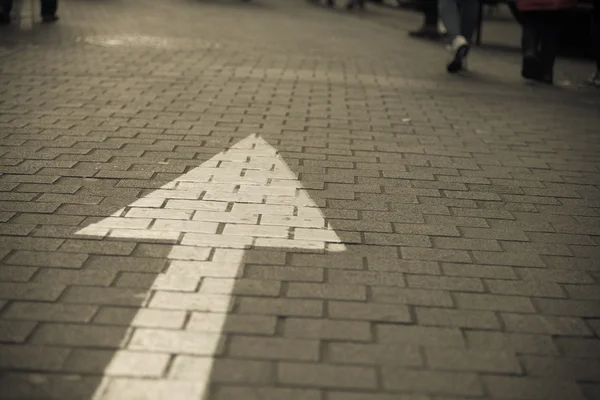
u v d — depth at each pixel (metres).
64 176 4.93
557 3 8.80
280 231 4.15
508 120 7.24
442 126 6.87
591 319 3.38
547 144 6.41
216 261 3.74
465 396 2.73
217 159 5.45
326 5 20.67
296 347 2.99
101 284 3.46
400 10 21.03
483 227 4.41
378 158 5.71
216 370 2.80
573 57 12.47
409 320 3.25
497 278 3.73
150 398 2.62
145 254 3.79
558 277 3.79
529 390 2.79
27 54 9.48
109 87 7.78
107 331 3.06
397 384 2.78
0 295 3.32
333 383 2.76
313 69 9.52
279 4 19.92
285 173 5.20
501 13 21.86
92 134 5.97
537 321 3.32
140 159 5.36
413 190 5.00
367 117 7.05
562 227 4.48
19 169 5.02
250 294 3.41
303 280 3.57
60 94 7.36
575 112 7.77
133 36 11.59
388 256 3.90
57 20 13.11
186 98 7.44
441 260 3.90
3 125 6.12
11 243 3.86
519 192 5.09
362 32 14.14
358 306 3.35
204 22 14.15
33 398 2.61
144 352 2.91
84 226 4.11
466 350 3.04
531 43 9.27
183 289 3.43
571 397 2.77
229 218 4.30
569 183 5.36
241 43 11.48
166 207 4.44
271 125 6.54
